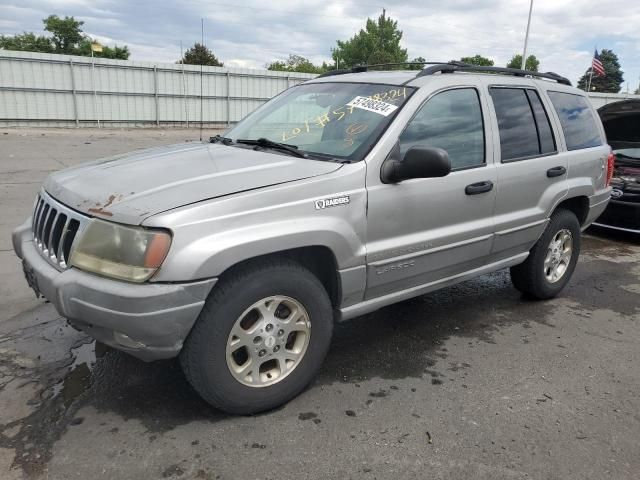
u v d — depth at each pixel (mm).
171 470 2518
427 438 2832
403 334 4117
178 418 2912
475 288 5246
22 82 24219
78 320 2648
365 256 3160
